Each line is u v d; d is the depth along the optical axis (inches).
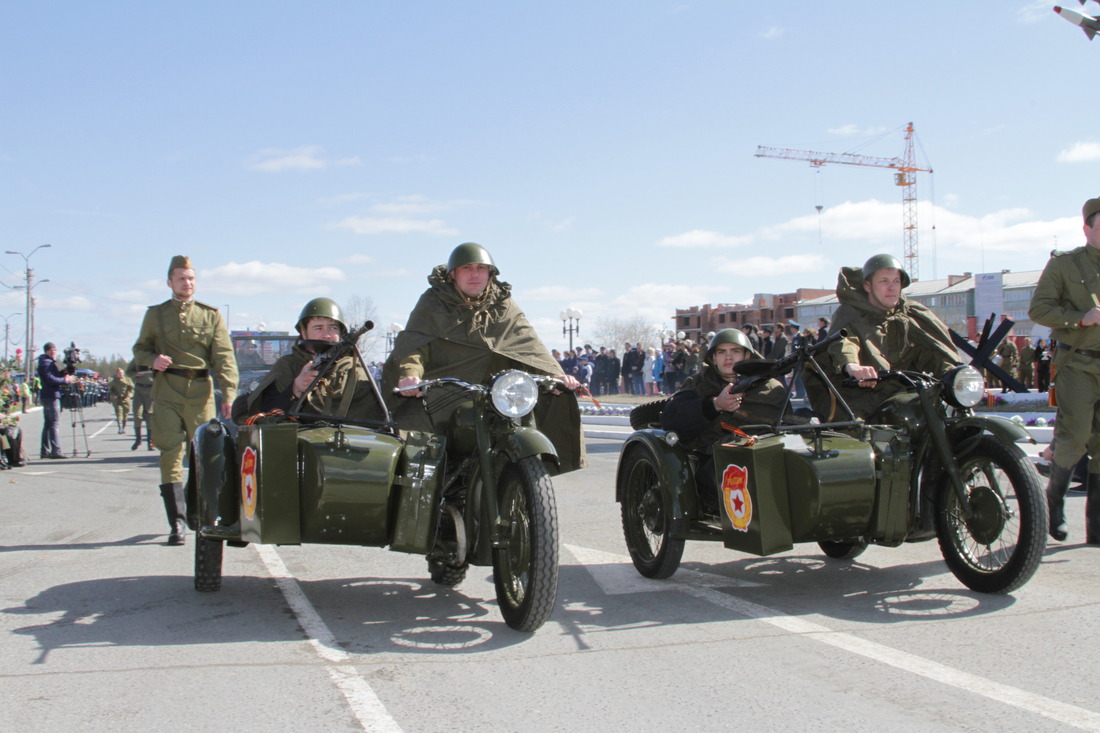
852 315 230.7
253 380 685.9
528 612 169.6
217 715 133.1
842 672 150.2
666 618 186.2
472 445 189.6
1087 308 238.8
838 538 195.9
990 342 249.0
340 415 211.0
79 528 309.6
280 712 134.3
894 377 213.5
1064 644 162.6
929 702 136.1
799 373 206.8
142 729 127.8
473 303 209.9
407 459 182.4
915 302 236.4
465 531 189.3
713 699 138.9
